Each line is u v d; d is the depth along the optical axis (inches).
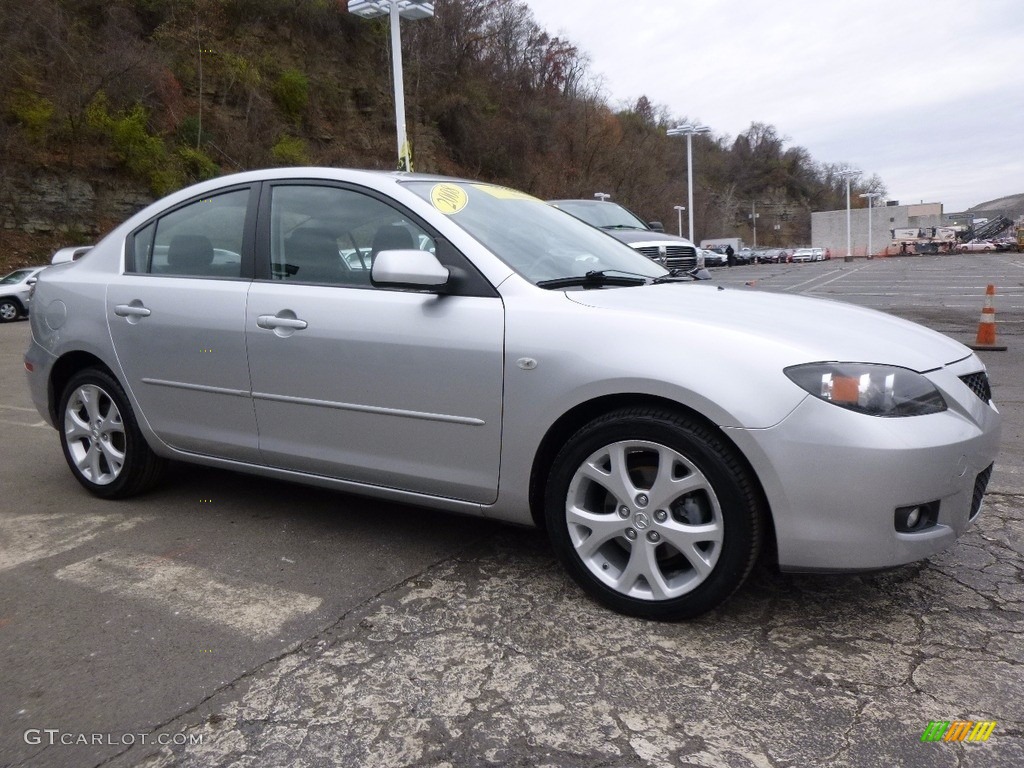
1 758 84.6
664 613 109.0
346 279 134.3
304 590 122.3
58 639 108.4
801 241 5383.9
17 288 780.6
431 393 122.4
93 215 1155.9
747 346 104.4
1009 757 82.3
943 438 101.9
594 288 125.0
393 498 133.0
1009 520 148.4
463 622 111.7
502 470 119.3
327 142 1648.6
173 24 1422.2
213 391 145.3
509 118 2107.5
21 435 223.8
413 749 85.0
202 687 96.9
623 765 82.0
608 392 108.9
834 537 100.4
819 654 102.3
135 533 146.7
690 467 104.9
